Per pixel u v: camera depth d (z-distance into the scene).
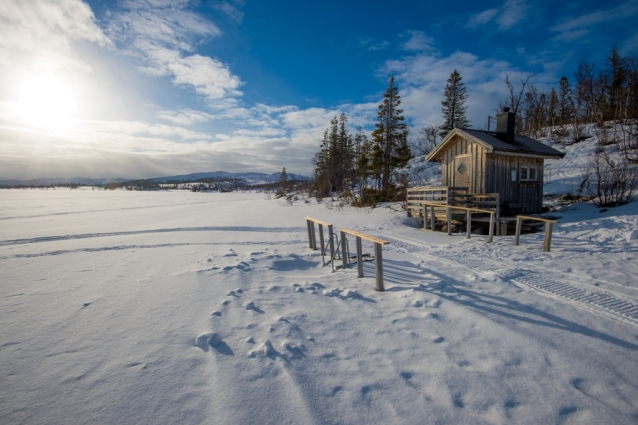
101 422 2.49
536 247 8.70
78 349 3.61
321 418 2.54
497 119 14.62
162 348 3.60
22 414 2.58
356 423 2.49
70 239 12.48
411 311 4.64
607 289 5.33
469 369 3.21
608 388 2.93
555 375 3.11
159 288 5.71
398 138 30.39
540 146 14.60
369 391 2.87
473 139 13.25
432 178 28.73
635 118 21.73
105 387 2.92
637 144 18.39
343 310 4.72
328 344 3.72
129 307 4.84
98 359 3.39
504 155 13.56
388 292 5.44
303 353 3.50
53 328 4.16
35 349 3.62
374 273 6.70
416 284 5.73
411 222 14.66
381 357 3.44
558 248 8.43
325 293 5.42
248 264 7.35
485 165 13.16
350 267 7.25
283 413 2.58
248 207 27.11
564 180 18.42
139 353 3.50
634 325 4.09
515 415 2.59
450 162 15.12
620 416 2.58
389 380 3.03
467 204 13.62
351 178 33.31
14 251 9.90
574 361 3.33
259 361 3.32
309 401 2.72
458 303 4.86
